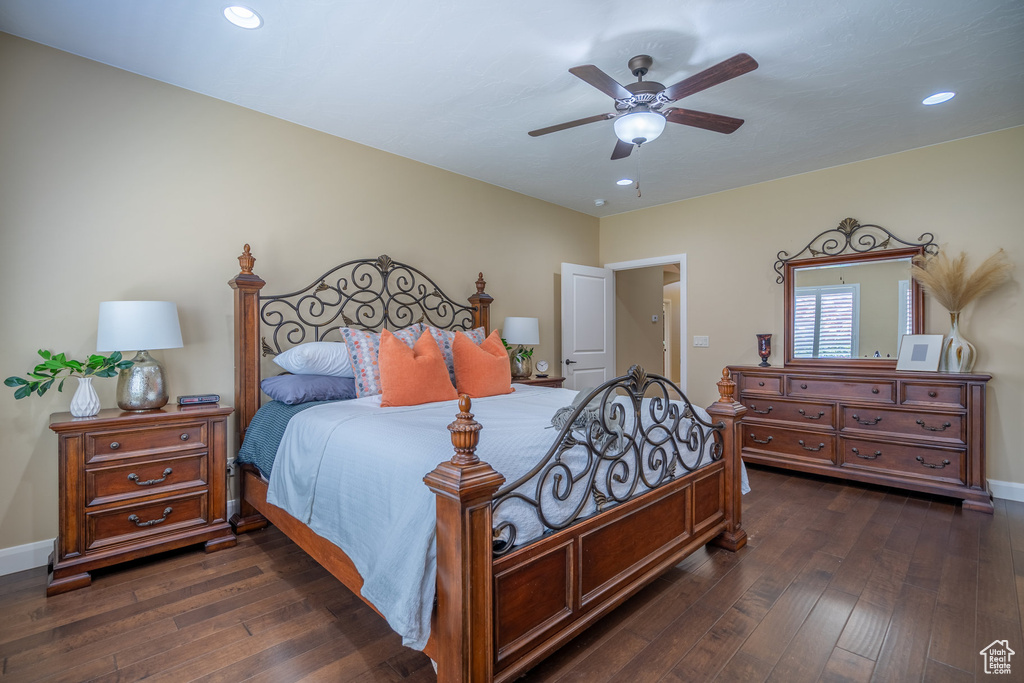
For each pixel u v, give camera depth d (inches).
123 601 78.2
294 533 85.4
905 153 140.8
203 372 109.7
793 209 162.2
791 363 161.3
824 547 98.6
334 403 100.3
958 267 125.8
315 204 126.9
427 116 119.2
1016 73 98.9
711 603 77.8
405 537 54.9
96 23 84.0
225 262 112.5
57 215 92.1
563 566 62.4
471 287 165.3
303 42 89.4
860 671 61.6
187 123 107.0
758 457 154.8
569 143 135.6
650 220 201.3
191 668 62.0
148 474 90.3
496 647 53.2
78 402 86.4
